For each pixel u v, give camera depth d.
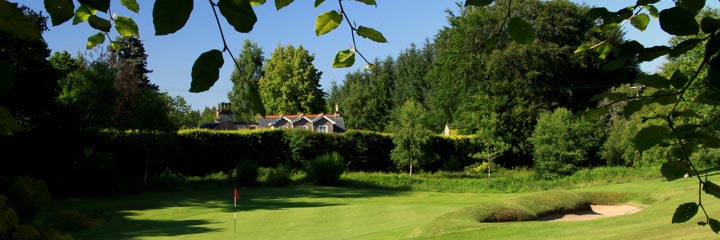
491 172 34.59
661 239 7.67
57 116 19.67
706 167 21.80
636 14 1.91
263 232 12.68
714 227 1.80
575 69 37.03
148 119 25.56
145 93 26.58
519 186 27.47
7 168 16.94
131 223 14.59
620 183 24.64
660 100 1.68
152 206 18.62
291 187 26.47
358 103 58.00
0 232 1.50
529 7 35.00
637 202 15.55
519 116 36.00
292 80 54.44
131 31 1.79
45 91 17.94
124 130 25.19
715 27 1.29
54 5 1.31
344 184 28.06
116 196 21.11
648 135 1.75
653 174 26.28
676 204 11.66
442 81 41.69
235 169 27.91
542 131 30.11
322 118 49.69
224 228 13.50
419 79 56.97
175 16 1.00
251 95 1.19
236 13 1.05
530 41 1.58
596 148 31.98
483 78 37.50
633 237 8.20
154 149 25.48
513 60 35.84
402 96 57.81
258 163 30.59
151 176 25.42
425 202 20.47
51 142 19.34
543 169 29.77
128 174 25.25
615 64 1.45
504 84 36.00
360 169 33.62
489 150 32.47
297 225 13.73
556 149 29.33
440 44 42.41
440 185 28.36
